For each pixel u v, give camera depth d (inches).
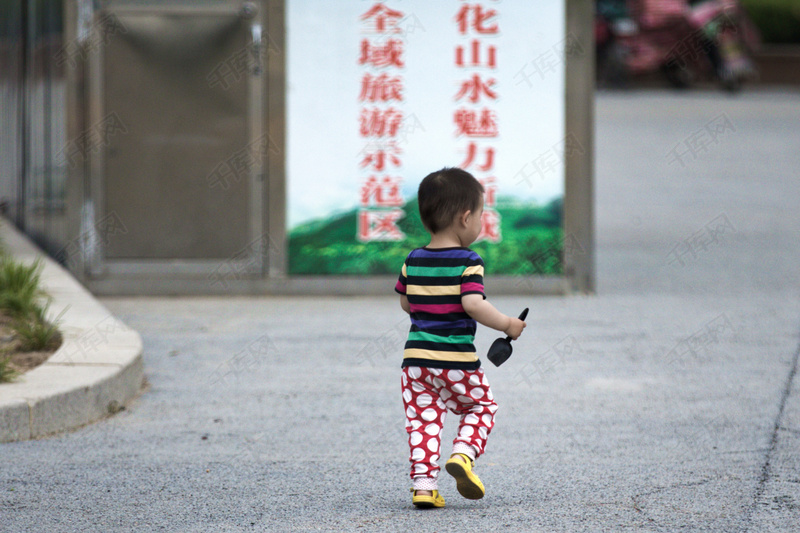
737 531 251.8
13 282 493.4
